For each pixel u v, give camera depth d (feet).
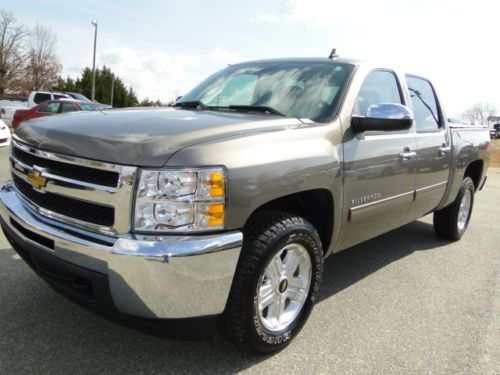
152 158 7.24
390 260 15.57
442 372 8.97
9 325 9.61
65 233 7.74
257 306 8.42
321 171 9.25
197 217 7.32
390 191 11.90
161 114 9.80
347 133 10.30
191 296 7.43
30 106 70.90
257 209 8.82
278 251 8.61
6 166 29.91
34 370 8.19
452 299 12.50
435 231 18.37
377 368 8.98
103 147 7.56
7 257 13.17
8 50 164.45
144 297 7.20
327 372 8.75
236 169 7.66
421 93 14.55
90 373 8.22
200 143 7.68
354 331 10.41
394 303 12.04
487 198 30.60
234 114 10.15
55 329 9.57
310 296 9.69
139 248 7.05
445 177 15.29
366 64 12.02
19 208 8.91
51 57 178.40
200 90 13.07
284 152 8.60
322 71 11.58
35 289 11.27
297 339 9.90
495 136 157.69
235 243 7.61
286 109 10.73
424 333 10.48
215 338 9.63
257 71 12.60
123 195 7.23
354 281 13.47
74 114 9.97
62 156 7.96
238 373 8.52
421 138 13.34
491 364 9.33
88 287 7.79
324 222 10.25
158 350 9.08
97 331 9.60
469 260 15.99
